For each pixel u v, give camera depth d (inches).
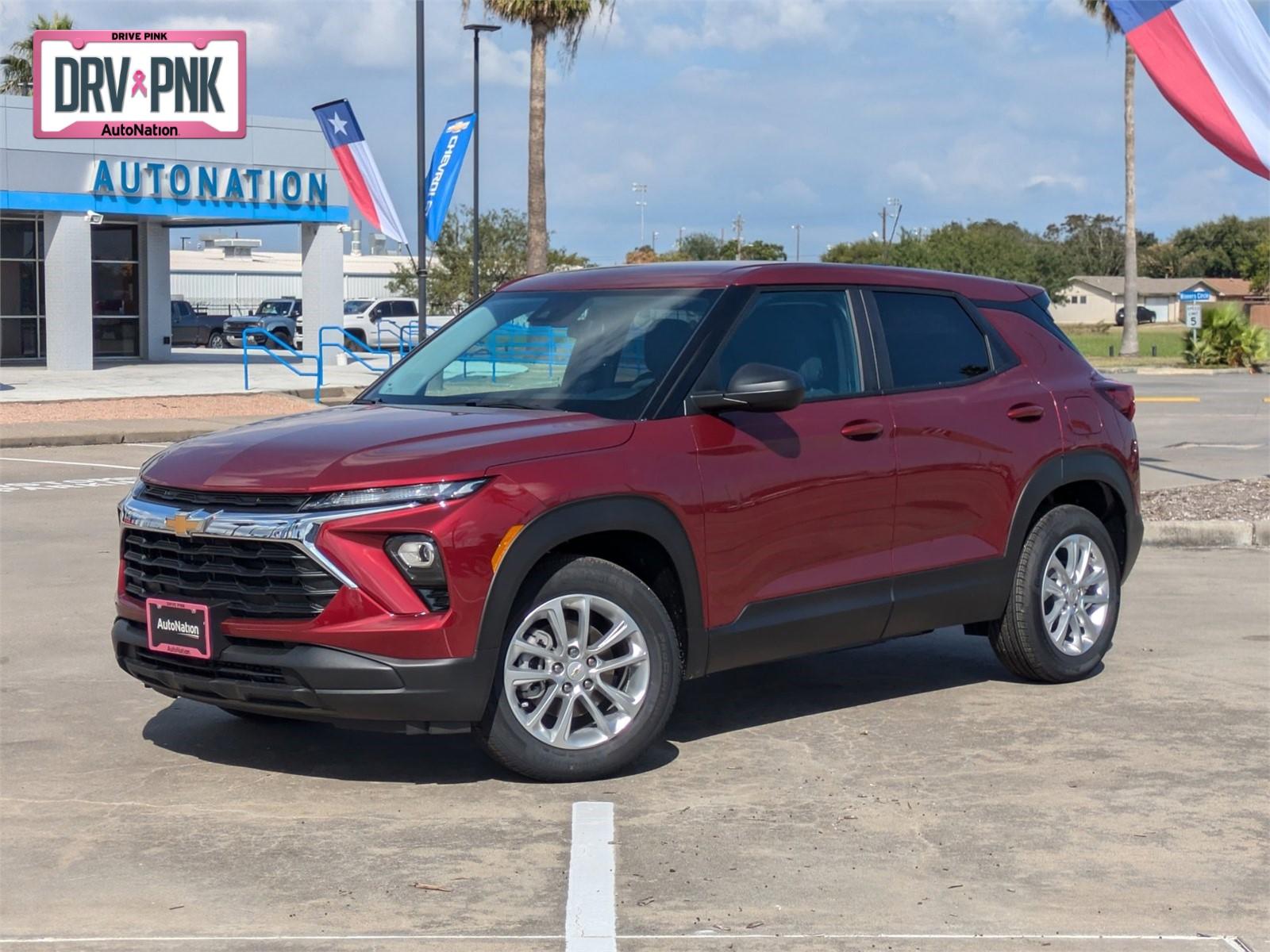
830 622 255.8
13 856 198.1
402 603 212.2
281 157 1417.3
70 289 1300.4
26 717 269.1
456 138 1232.2
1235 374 1640.0
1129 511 309.4
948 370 281.1
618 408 239.5
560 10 1210.0
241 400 1076.5
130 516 231.0
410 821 212.4
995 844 203.6
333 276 1486.2
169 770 237.1
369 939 170.2
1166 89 489.7
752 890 185.9
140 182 1321.4
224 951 166.6
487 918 176.7
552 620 225.5
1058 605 293.0
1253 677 301.7
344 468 216.1
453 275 2129.7
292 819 213.6
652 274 265.7
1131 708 277.4
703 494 237.0
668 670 234.2
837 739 256.8
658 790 227.6
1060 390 297.0
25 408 967.6
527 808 218.1
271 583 216.8
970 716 272.2
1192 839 206.4
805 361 259.1
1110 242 6397.6
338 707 213.2
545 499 219.8
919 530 269.0
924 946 168.4
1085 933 172.4
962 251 4229.8
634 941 169.6
